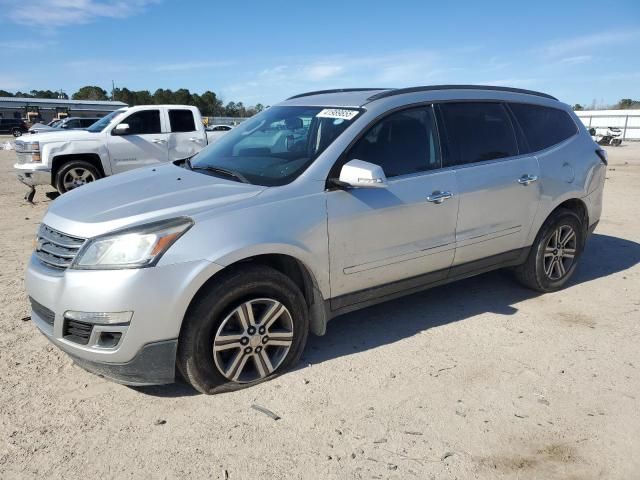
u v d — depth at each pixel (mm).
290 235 3307
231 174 3717
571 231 5047
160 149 11000
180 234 2996
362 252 3672
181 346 3109
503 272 5707
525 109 4801
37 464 2684
